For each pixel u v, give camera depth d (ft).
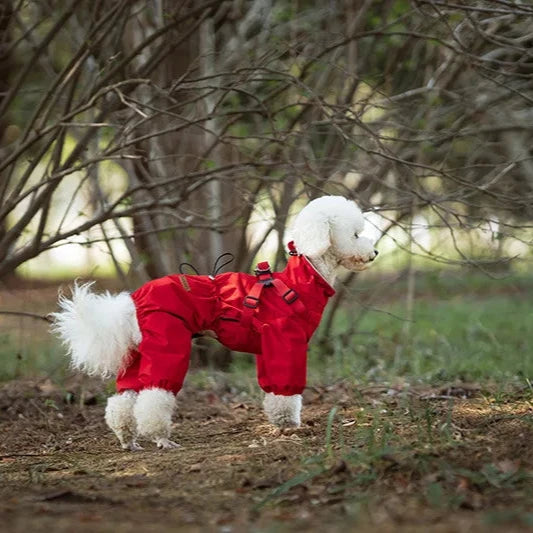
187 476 17.97
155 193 33.06
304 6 39.99
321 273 21.47
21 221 26.91
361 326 42.42
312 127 29.78
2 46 30.09
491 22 29.01
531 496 15.56
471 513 14.78
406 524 14.17
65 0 33.83
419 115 32.94
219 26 34.96
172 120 34.14
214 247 35.42
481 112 34.83
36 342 39.96
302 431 21.43
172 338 20.07
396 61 35.06
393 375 30.60
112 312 20.15
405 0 30.99
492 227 32.68
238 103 33.22
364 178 34.06
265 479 17.25
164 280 20.77
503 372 29.22
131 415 20.76
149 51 32.04
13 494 17.15
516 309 46.78
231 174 31.42
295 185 33.88
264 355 20.80
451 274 45.50
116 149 24.41
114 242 46.73
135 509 15.66
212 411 26.20
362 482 16.40
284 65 32.37
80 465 19.89
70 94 27.09
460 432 19.98
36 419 25.75
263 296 20.90
